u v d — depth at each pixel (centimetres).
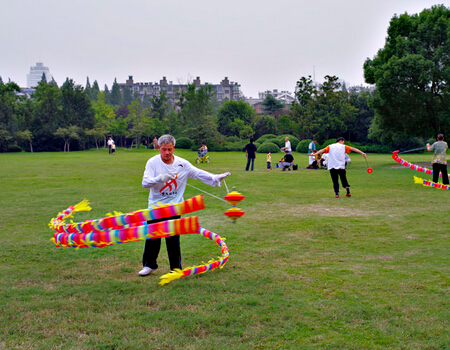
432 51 2295
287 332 340
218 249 605
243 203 1036
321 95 5309
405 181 1546
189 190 1334
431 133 2503
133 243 660
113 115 6606
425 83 2262
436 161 1335
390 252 580
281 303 398
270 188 1352
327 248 605
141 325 356
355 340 325
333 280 462
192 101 6197
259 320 362
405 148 5022
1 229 753
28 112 5634
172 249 495
